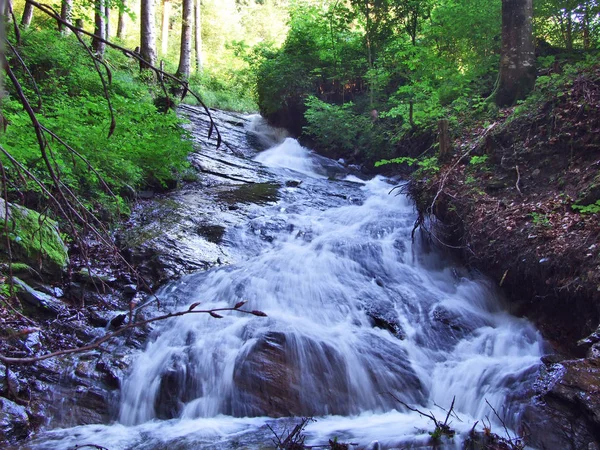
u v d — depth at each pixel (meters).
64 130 7.02
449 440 4.08
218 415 4.85
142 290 6.58
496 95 9.64
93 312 5.88
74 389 4.85
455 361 5.50
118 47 1.47
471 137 8.92
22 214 5.88
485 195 7.32
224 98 23.84
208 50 35.34
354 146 13.88
